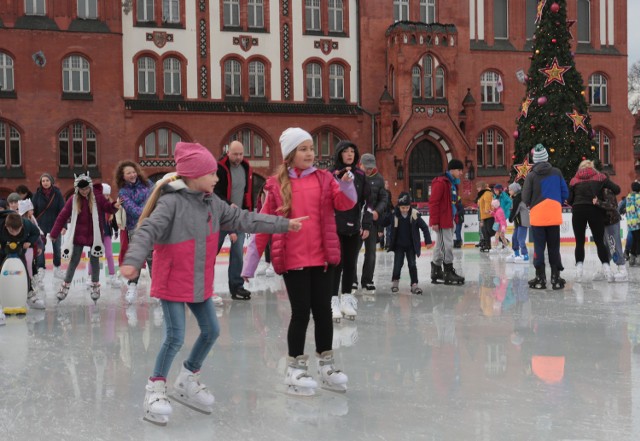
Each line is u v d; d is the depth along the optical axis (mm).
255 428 6141
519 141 35656
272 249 7223
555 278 14672
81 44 42531
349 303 11242
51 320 11641
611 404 6723
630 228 20125
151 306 13133
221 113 44500
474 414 6461
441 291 14641
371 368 8156
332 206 7258
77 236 13242
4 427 6250
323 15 46594
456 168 15656
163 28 44000
